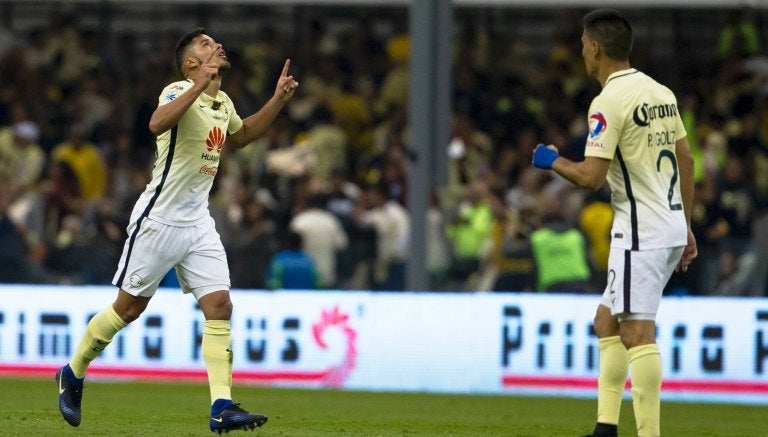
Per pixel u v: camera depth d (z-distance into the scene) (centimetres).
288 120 5309
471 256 4419
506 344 3556
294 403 3120
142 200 2058
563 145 5144
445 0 3847
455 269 4425
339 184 4656
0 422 2370
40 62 5759
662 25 6034
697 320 3459
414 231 3841
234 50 5772
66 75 5703
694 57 5956
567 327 3516
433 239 4438
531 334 3541
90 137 5444
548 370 3522
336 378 3619
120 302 2095
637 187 1956
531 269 4141
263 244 4328
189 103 1948
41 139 5391
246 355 3653
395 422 2683
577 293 4028
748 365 3434
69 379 2152
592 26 2020
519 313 3553
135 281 2059
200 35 2095
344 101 5422
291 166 4831
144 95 5612
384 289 4466
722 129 5272
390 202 4662
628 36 2011
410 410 3003
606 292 2088
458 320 3591
